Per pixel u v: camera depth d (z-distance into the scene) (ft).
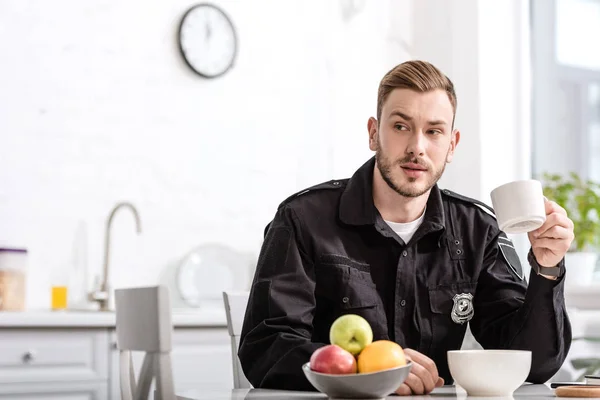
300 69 14.03
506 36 14.12
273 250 6.61
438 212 6.81
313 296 6.48
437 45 14.60
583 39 14.94
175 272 12.85
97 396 10.36
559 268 6.07
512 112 14.10
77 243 12.26
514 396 5.22
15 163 11.96
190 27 13.17
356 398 4.59
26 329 10.03
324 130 14.14
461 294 6.84
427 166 6.16
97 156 12.48
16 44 12.07
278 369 5.82
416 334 6.73
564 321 6.36
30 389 10.00
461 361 5.19
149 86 12.91
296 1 14.10
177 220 12.94
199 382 10.99
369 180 6.87
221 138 13.37
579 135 14.85
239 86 13.56
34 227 12.02
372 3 14.71
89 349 10.39
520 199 5.47
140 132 12.80
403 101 6.10
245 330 6.47
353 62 14.46
